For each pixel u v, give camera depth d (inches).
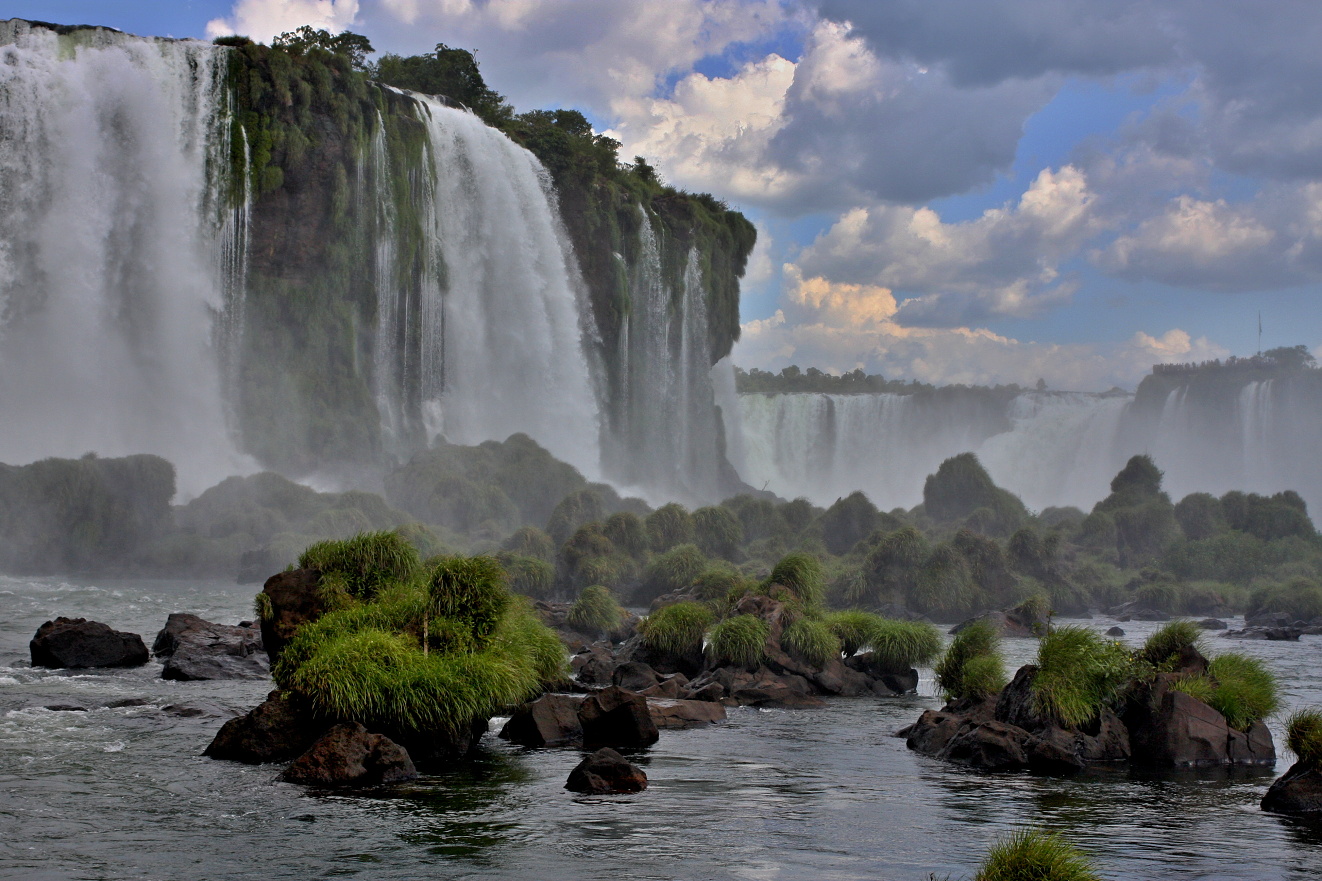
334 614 690.8
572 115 4928.6
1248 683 717.3
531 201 3806.6
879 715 861.2
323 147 3083.2
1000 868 403.2
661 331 4421.8
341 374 3073.3
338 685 600.7
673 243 4598.9
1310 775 542.6
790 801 545.3
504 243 3730.3
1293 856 452.1
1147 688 695.7
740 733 765.3
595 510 2332.7
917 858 443.2
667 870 418.0
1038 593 2030.0
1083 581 2336.4
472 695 632.4
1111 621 2034.9
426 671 624.7
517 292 3737.7
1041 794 572.7
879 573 1923.0
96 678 887.1
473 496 2485.2
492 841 453.1
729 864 428.5
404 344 3358.8
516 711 727.7
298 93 3056.1
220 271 2955.2
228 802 506.9
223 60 2972.4
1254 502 2834.6
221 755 600.4
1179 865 438.6
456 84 4320.9
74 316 2726.4
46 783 534.3
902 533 1937.7
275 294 3026.6
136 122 2847.0
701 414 4697.3
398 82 4215.1
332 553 746.8
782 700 912.3
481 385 3681.1
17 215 2689.5
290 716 605.6
